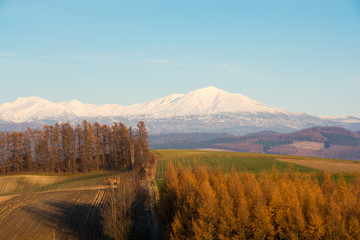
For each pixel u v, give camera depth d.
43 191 87.44
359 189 45.38
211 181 55.69
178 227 42.47
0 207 68.88
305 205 40.91
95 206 66.62
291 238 37.09
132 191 56.50
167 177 60.91
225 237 38.22
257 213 38.56
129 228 50.34
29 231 53.94
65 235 52.03
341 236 35.31
